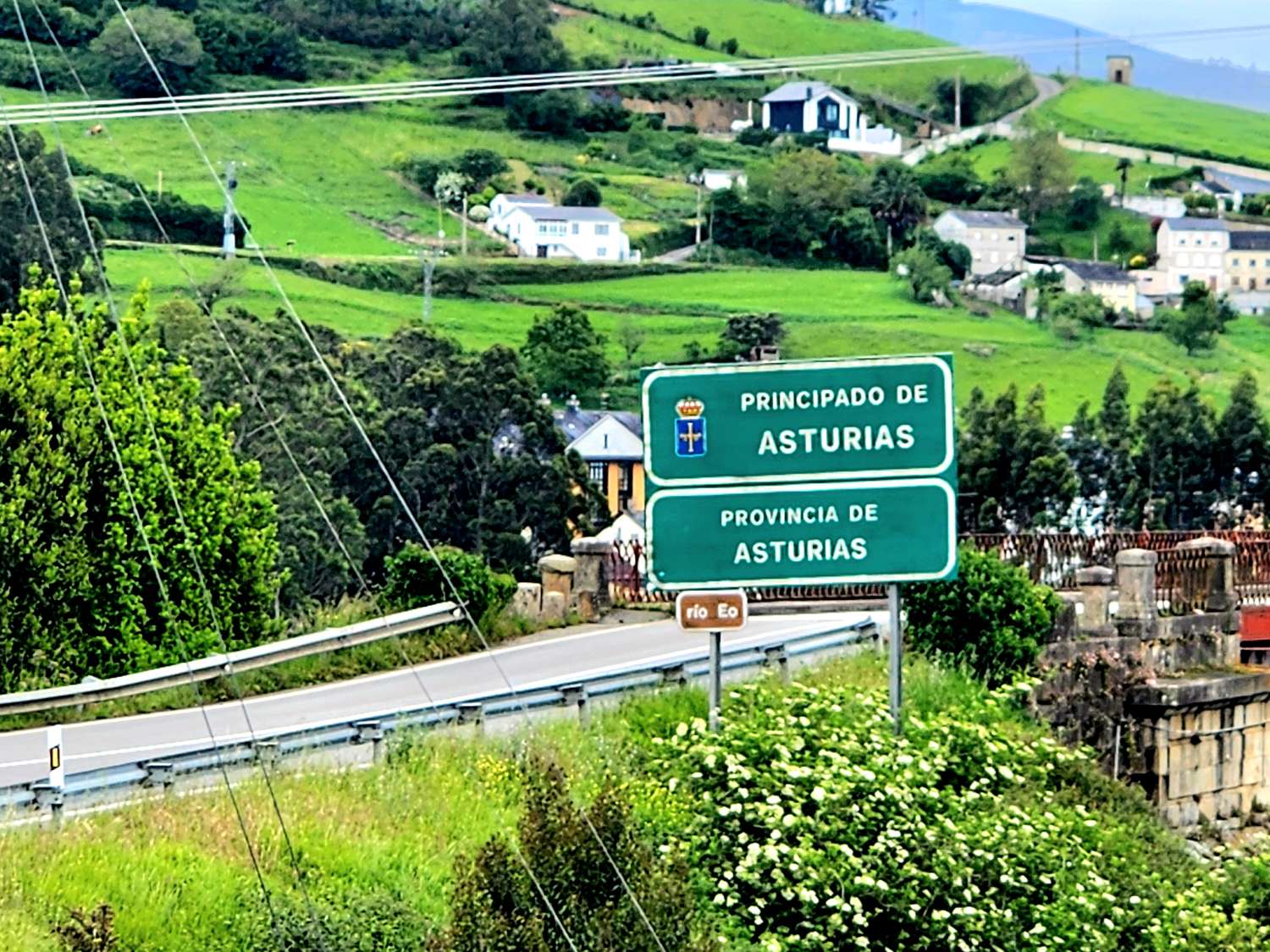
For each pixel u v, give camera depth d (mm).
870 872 20281
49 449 38469
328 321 116938
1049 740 27188
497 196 155875
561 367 104938
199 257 100062
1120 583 32719
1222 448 87125
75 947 15422
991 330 148375
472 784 21297
